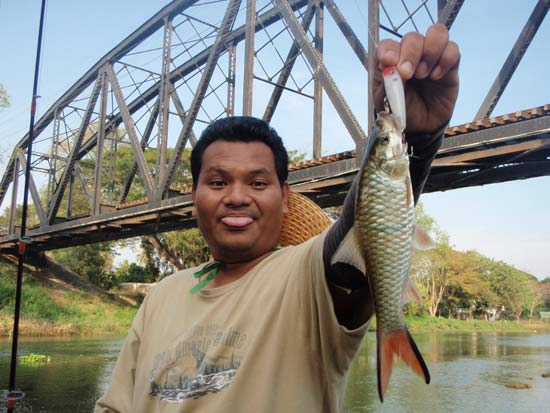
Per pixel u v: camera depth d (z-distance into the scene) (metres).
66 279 30.12
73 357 15.79
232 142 1.95
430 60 1.41
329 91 10.29
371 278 1.44
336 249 1.50
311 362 1.65
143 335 2.18
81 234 20.06
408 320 44.97
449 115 1.49
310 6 12.98
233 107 16.22
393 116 1.41
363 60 10.05
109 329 25.31
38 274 28.88
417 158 1.54
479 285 60.81
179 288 2.20
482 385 12.56
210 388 1.74
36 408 9.55
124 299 30.83
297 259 1.76
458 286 60.22
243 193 1.92
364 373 13.87
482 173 9.17
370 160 1.43
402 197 1.42
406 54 1.39
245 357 1.70
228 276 2.02
